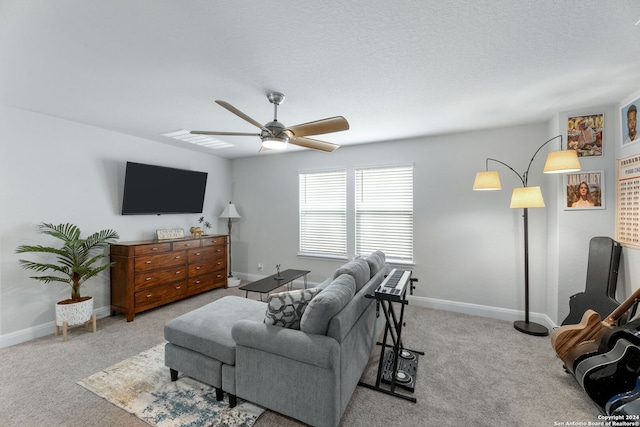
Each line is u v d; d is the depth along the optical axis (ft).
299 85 7.36
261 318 7.26
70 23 4.89
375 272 8.92
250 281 16.75
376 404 6.15
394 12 4.63
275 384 5.48
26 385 6.72
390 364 7.68
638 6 4.43
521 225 10.68
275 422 5.63
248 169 16.93
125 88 7.56
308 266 15.21
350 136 12.20
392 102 8.48
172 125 10.89
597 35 5.24
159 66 6.41
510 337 9.34
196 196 14.96
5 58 6.05
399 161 12.77
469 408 6.03
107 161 11.53
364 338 6.93
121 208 12.04
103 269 10.58
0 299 8.75
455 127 10.91
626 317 6.70
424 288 12.34
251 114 9.54
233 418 5.70
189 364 6.46
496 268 11.07
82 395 6.37
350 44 5.56
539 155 10.34
